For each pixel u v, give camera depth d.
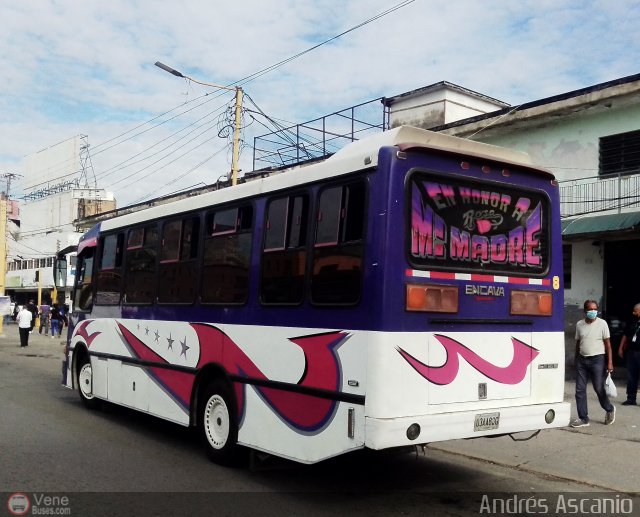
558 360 6.36
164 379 8.12
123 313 9.25
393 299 5.24
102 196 54.12
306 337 5.88
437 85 21.80
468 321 5.70
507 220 6.14
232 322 6.91
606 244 15.16
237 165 21.19
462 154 5.81
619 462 7.34
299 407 5.89
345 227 5.63
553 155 16.12
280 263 6.33
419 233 5.46
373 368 5.16
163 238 8.45
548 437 8.55
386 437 5.06
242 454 7.00
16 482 6.33
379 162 5.42
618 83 14.16
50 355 21.28
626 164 14.75
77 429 8.92
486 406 5.76
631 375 10.82
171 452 7.69
